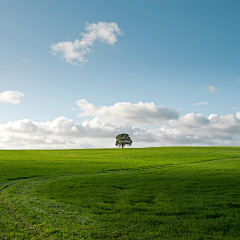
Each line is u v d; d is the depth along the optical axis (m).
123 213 16.03
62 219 14.56
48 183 28.89
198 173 37.12
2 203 18.28
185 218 14.99
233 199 19.23
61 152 83.50
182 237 11.93
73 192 22.88
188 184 27.00
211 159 60.78
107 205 17.89
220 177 31.81
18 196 21.08
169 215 15.76
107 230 12.89
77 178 32.84
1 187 25.86
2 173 35.88
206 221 14.14
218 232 12.53
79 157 67.06
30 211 16.02
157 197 20.77
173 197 20.56
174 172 38.97
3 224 13.27
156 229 13.05
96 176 35.22
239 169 41.00
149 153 78.94
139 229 13.05
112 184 27.77
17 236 11.66
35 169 41.91
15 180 31.17
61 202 18.78
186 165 49.94
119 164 52.06
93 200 19.56
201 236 11.97
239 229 12.87
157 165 50.81
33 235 12.00
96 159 62.44
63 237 11.76
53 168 43.97
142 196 21.09
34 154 73.75
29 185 27.58
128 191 23.55
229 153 75.75
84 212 16.16
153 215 15.64
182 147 105.50
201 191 23.12
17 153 75.44
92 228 13.16
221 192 22.30
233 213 15.52
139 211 16.50
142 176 34.78
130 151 87.94
